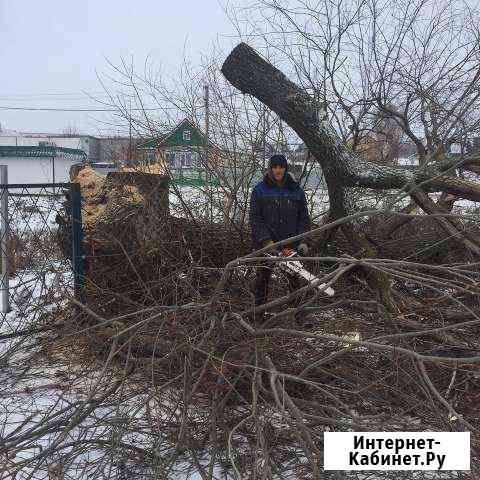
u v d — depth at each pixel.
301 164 5.20
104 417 2.46
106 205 4.33
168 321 3.01
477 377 2.80
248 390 2.65
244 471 2.20
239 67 3.88
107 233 4.18
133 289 4.17
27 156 23.48
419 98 4.94
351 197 4.60
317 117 3.90
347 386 2.71
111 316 3.86
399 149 5.41
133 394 2.61
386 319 3.23
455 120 4.43
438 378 2.89
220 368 2.55
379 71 4.97
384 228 4.88
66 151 21.14
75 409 2.60
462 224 4.27
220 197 4.93
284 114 3.91
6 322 4.14
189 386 2.63
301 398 2.70
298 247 3.75
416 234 4.94
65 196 4.03
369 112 5.06
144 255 4.19
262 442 2.07
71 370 3.35
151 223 4.34
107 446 2.33
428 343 3.17
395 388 2.59
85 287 3.92
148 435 2.44
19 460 2.38
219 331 2.79
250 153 5.01
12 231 4.10
